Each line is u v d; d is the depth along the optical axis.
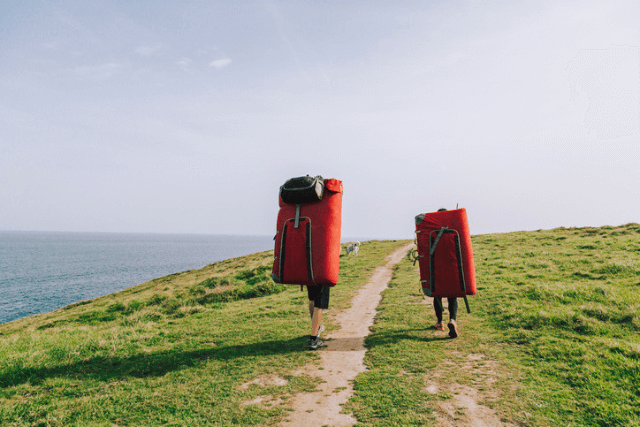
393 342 7.16
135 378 5.82
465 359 6.01
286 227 6.99
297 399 4.79
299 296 14.13
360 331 8.41
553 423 3.87
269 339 7.92
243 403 4.73
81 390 5.40
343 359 6.35
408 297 12.02
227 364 6.23
